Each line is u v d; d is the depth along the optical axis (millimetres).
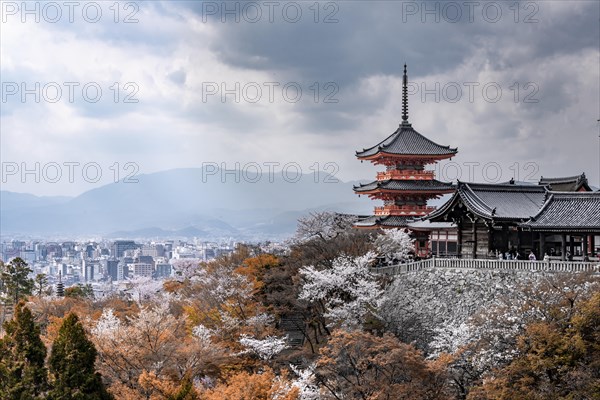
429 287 79125
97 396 50938
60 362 51000
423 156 126750
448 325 71625
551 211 80000
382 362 54031
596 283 58531
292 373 69812
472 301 74375
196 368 62406
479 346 58875
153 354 59625
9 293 134000
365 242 95750
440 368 54781
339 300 80000
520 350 56469
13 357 51594
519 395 53469
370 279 83312
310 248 94188
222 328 77625
